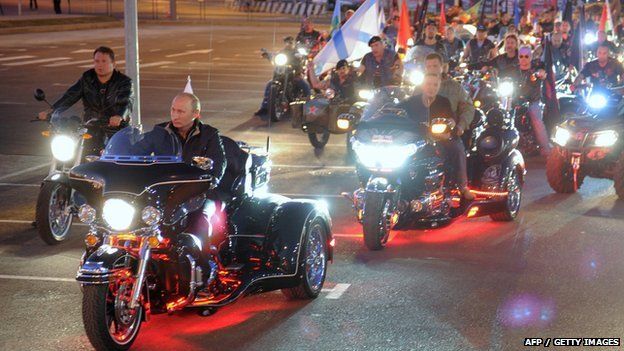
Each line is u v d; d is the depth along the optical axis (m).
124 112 12.69
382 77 18.83
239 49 48.28
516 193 13.83
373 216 11.76
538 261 11.55
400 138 11.70
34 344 8.61
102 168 8.26
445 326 9.12
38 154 19.12
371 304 9.84
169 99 28.33
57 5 65.00
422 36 27.50
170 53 45.16
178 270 8.52
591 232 13.09
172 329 9.10
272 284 9.43
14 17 58.78
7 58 39.53
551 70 20.69
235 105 27.38
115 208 8.08
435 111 12.33
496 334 8.89
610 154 15.43
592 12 35.47
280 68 24.70
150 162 8.34
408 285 10.54
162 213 8.27
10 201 14.87
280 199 10.07
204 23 68.50
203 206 8.83
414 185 12.09
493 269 11.20
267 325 9.19
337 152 20.06
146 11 79.06
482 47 25.12
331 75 20.31
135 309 8.54
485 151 13.26
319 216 10.08
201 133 9.22
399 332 8.95
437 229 12.73
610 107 15.95
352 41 21.42
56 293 10.16
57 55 41.44
